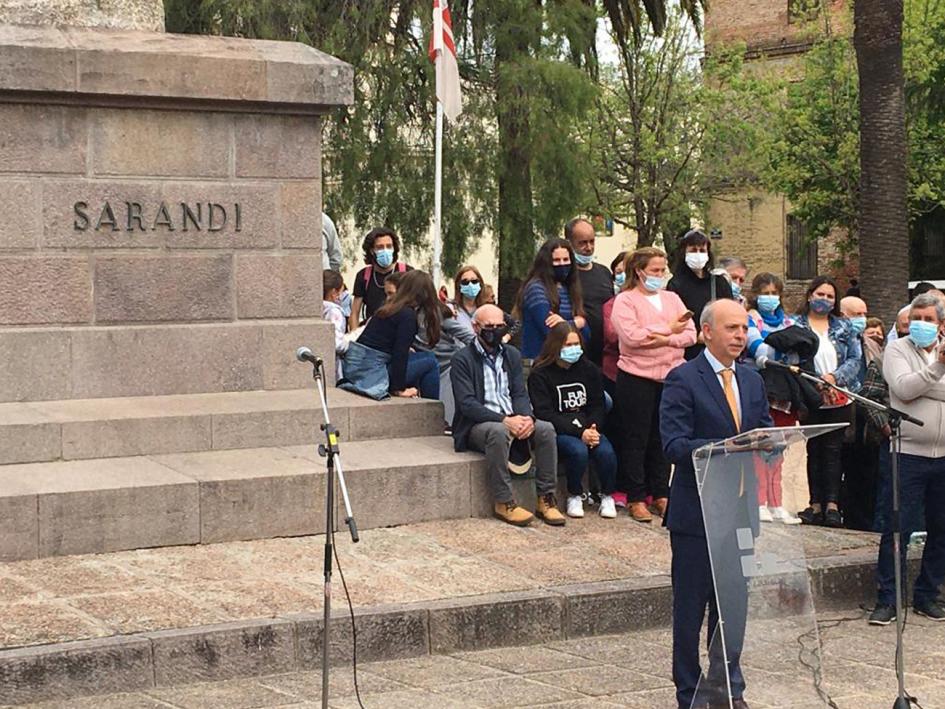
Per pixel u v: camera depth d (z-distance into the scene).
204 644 7.47
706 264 11.05
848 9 34.72
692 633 6.78
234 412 10.25
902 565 9.23
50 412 10.01
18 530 8.63
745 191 40.09
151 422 9.96
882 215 20.02
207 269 10.96
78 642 7.28
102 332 10.54
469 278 12.07
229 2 24.72
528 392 10.51
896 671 7.66
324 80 11.16
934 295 9.18
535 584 8.79
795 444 6.59
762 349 10.90
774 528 6.51
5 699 7.00
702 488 6.45
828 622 9.38
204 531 9.16
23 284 10.38
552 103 26.11
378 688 7.46
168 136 10.82
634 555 9.55
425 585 8.60
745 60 40.47
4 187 10.31
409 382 11.55
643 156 36.34
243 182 11.09
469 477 10.11
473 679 7.66
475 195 26.41
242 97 10.91
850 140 33.72
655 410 10.59
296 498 9.44
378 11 25.73
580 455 10.35
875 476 11.15
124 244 10.69
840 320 11.35
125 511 8.91
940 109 32.91
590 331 11.21
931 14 32.78
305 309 11.30
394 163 26.30
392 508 9.82
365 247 12.95
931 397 9.14
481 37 26.05
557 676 7.75
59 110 10.46
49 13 10.84
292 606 8.02
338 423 10.66
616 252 43.69
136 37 10.88
